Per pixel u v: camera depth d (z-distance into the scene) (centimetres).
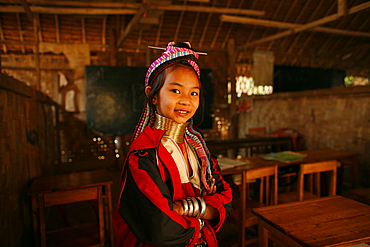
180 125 102
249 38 748
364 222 136
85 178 237
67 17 575
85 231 216
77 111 623
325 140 479
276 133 557
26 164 243
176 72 94
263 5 667
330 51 861
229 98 759
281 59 839
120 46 628
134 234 86
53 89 680
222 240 244
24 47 627
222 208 102
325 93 472
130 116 610
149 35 662
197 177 107
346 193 394
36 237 195
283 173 333
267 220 140
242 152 655
